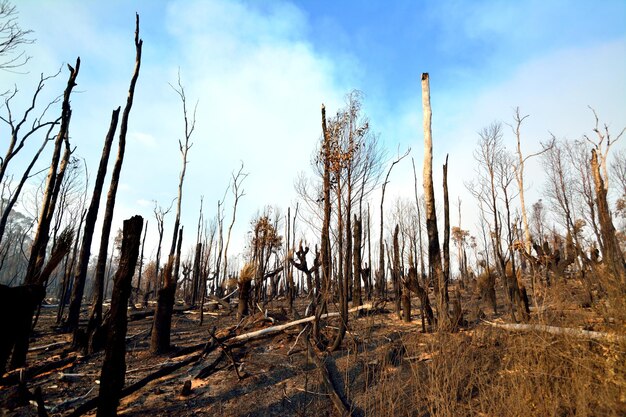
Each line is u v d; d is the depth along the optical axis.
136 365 8.05
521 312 8.79
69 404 5.87
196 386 6.79
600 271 7.25
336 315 9.70
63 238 6.17
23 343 7.41
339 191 9.02
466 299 14.15
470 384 5.70
